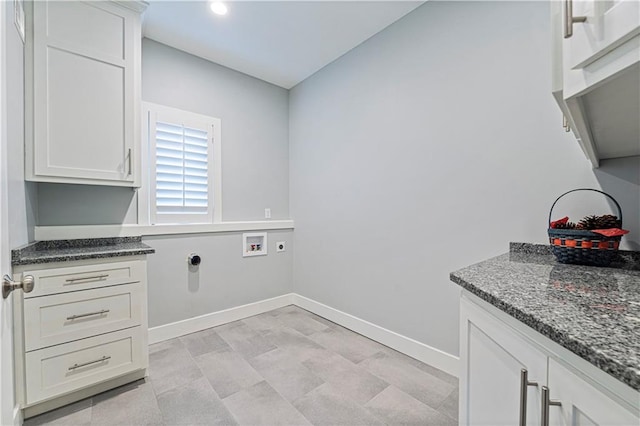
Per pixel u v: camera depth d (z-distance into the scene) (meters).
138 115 1.98
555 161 1.51
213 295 2.74
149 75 2.42
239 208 2.99
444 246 1.97
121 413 1.53
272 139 3.27
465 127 1.86
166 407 1.58
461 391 0.97
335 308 2.83
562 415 0.56
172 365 2.01
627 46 0.56
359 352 2.21
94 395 1.67
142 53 2.38
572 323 0.57
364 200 2.54
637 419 0.42
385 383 1.80
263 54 2.69
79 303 1.59
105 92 1.85
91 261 1.63
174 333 2.48
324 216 2.96
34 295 1.45
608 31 0.58
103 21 1.85
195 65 2.69
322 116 2.97
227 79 2.90
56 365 1.51
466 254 1.86
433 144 2.03
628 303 0.69
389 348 2.29
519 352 0.69
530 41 1.59
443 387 1.77
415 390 1.73
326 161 2.93
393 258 2.30
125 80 1.92
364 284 2.54
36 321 1.46
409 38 2.17
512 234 1.66
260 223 3.08
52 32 1.68
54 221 1.95
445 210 1.97
